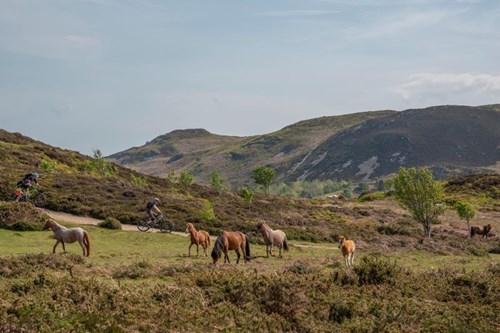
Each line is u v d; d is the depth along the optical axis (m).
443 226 65.62
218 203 62.72
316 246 40.03
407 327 12.83
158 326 12.00
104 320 11.84
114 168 91.56
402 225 62.34
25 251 26.31
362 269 18.22
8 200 41.94
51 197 44.94
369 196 100.75
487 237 57.25
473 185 96.56
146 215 43.72
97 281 15.28
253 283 15.25
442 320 13.32
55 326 11.27
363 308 14.08
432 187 52.94
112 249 29.56
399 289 17.02
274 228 44.97
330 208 74.88
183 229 41.53
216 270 18.20
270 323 12.70
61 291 13.96
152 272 19.66
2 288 15.22
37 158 79.44
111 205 46.78
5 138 90.44
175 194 66.88
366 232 51.41
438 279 19.14
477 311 14.64
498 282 18.61
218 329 12.18
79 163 87.75
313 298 14.77
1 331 10.74
